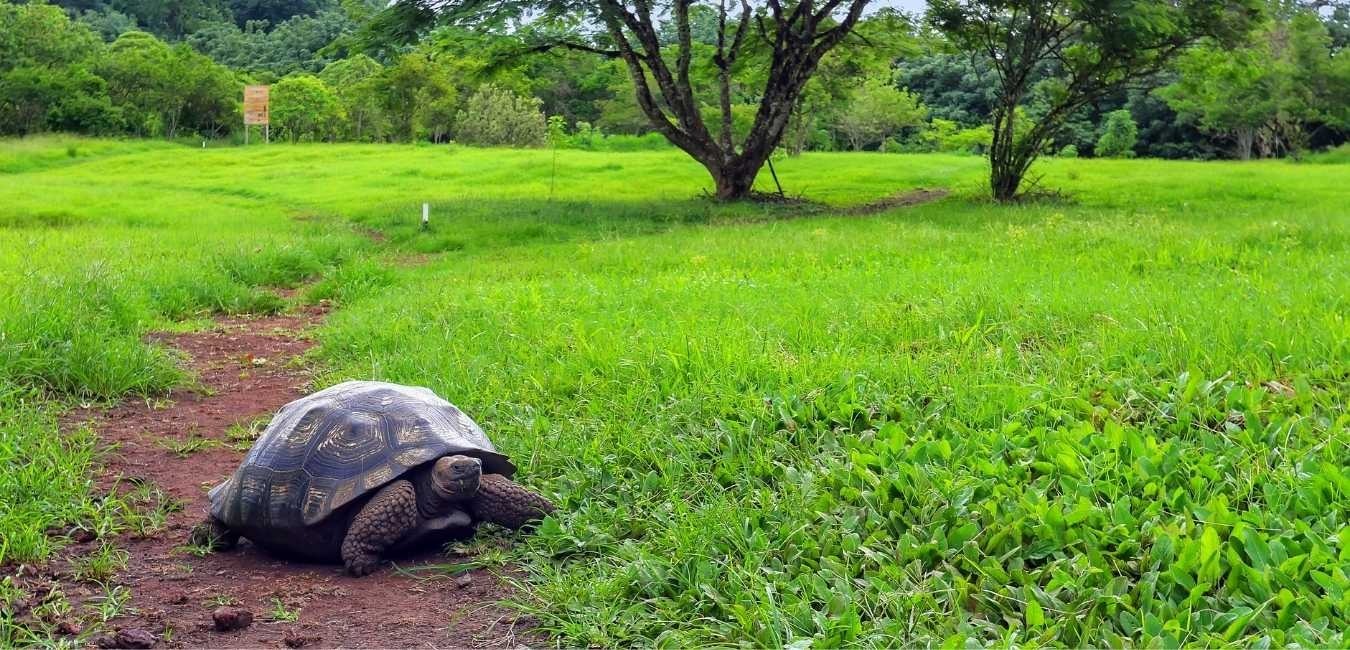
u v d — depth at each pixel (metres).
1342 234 10.76
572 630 3.55
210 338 9.23
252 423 6.23
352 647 3.56
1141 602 3.31
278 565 4.33
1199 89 22.88
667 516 4.27
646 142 49.34
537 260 13.45
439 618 3.77
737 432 4.91
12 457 5.11
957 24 21.58
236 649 3.55
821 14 21.23
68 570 4.21
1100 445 4.38
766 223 17.42
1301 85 44.62
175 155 39.97
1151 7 18.70
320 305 11.48
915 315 6.83
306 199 25.06
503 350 6.93
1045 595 3.35
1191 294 7.16
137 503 4.98
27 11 56.28
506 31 21.59
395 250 16.08
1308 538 3.49
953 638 3.10
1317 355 5.41
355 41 21.28
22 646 3.54
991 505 3.87
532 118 50.78
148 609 3.88
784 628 3.34
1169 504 3.89
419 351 7.16
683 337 6.36
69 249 13.62
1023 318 6.67
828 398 5.21
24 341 6.93
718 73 24.81
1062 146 51.16
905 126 54.72
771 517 4.14
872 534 3.85
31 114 54.31
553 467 4.95
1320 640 2.98
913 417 4.99
